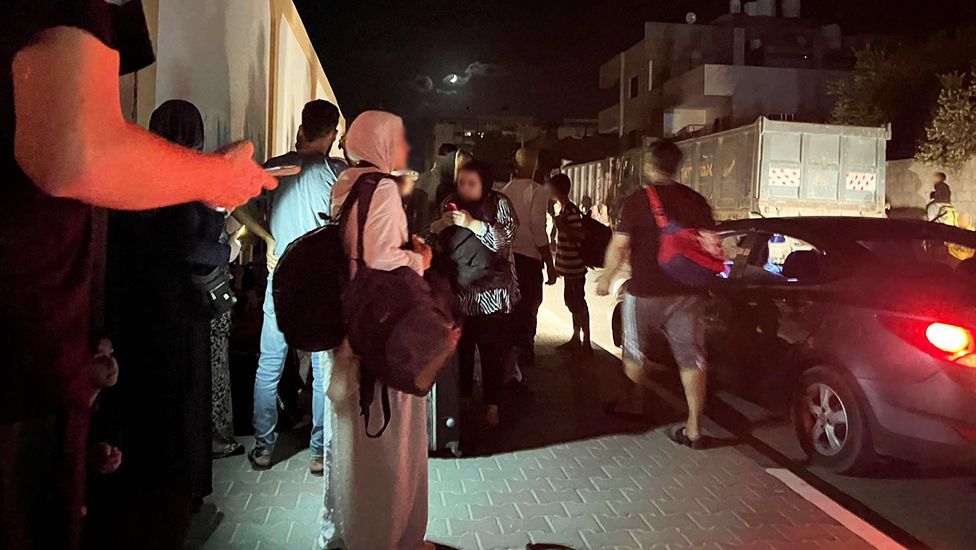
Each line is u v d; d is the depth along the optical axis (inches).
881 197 676.7
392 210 126.6
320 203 187.0
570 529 170.7
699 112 1724.9
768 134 657.6
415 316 122.7
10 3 57.6
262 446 200.4
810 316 214.5
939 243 220.1
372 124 137.7
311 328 129.3
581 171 1133.1
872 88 1019.3
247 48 288.5
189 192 62.6
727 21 1835.6
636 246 230.5
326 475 150.3
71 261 64.8
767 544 165.8
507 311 236.5
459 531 168.1
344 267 127.5
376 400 133.5
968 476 209.5
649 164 232.7
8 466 62.6
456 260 225.9
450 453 217.0
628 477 203.8
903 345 189.2
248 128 291.3
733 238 256.2
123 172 56.3
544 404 273.0
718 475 206.8
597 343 395.9
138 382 155.6
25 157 54.2
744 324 239.0
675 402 278.7
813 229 230.5
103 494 125.3
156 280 155.0
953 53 916.0
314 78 534.0
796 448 231.8
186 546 156.9
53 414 66.2
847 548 165.0
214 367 204.4
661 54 1790.1
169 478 139.7
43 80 53.7
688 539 167.2
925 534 173.9
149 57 79.1
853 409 201.0
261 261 257.0
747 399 240.8
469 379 270.2
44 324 61.7
